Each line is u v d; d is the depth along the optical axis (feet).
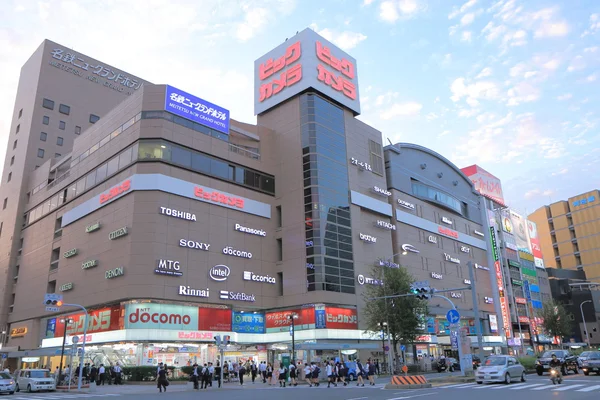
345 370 118.21
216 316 160.76
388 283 165.68
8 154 258.37
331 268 176.04
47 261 196.03
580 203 456.04
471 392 74.74
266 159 193.77
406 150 245.86
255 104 212.84
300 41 203.72
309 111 193.57
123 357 145.59
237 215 174.81
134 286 143.33
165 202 153.79
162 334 144.66
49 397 91.30
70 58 269.23
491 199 331.16
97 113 272.10
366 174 209.67
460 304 251.60
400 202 225.15
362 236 193.67
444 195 264.72
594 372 122.31
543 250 479.82
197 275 156.15
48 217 204.85
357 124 214.69
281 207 188.96
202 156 169.27
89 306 160.15
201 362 155.12
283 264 181.16
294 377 120.67
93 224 167.94
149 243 147.54
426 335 216.74
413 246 225.97
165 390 103.76
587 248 441.27
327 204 183.62
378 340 181.78
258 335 176.24
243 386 119.24
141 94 164.25
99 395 94.84
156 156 156.56
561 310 294.25
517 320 304.09
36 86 253.24
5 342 212.43
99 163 176.14
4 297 217.97
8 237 229.45
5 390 103.14
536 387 81.20
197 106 172.86
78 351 154.71
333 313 170.40
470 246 277.64
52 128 252.01
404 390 85.10
